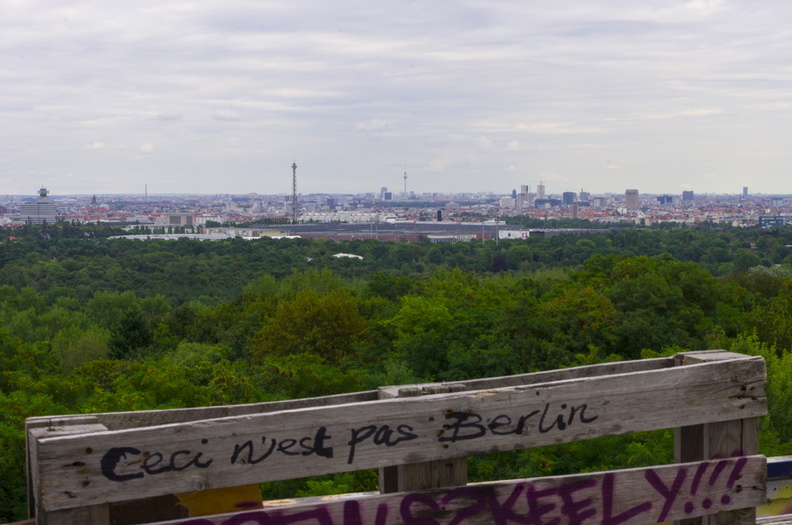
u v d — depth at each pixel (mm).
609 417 3092
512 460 15719
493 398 2947
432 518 2867
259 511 2693
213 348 34750
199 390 18234
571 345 25031
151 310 68750
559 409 3031
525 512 2977
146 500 2752
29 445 2674
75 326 56688
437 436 2881
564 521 3023
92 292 89188
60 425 2771
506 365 23281
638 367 3525
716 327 25750
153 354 39281
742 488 3271
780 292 35562
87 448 2510
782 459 4578
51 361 28359
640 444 14438
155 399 17812
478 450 2932
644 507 3137
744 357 3371
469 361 23641
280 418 2713
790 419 15117
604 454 15500
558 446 15859
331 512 2758
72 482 2492
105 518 2549
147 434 2570
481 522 2922
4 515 12898
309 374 20625
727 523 3287
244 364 24484
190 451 2619
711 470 3223
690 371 3197
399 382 22531
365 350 29453
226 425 2654
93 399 16984
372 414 2811
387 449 2830
